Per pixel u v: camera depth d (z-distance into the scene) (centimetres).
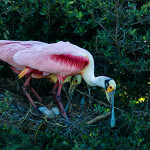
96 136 1012
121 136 965
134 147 919
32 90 1300
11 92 1279
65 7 1157
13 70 1279
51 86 1382
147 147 937
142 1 1262
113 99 1169
